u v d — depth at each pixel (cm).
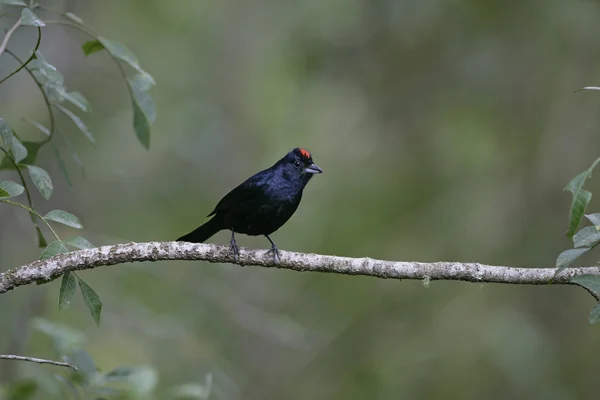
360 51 1427
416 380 1289
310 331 1345
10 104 1331
